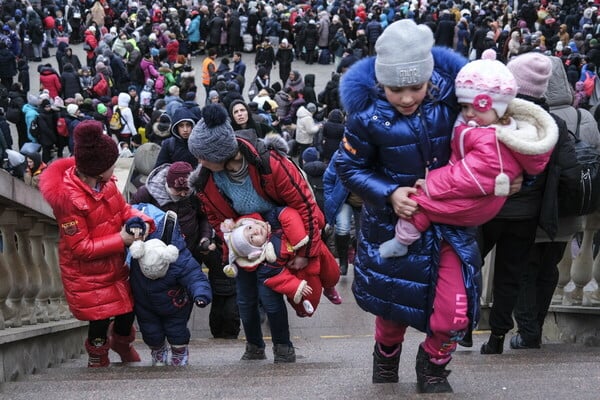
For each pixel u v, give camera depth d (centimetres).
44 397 406
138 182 920
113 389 422
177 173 639
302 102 2111
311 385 424
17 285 556
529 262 559
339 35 3098
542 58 473
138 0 3569
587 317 652
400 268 383
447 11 3162
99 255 500
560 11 3528
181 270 526
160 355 557
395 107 365
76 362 652
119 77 2352
